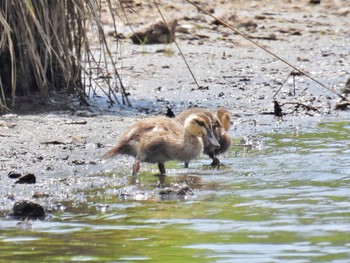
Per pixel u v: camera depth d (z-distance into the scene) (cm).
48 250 860
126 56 2109
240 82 1919
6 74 1596
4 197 1069
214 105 1694
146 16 2512
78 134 1402
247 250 848
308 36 2525
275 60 2181
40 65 1539
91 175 1187
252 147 1359
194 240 884
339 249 845
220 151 1312
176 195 1074
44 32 1539
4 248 868
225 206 1019
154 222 955
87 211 1009
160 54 2172
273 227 925
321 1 3025
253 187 1110
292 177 1159
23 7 1493
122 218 974
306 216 966
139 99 1712
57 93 1639
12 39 1580
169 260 822
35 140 1356
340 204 1015
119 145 1226
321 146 1349
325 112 1642
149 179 1174
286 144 1370
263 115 1617
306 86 1888
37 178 1162
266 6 2948
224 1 2936
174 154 1203
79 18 1578
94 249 862
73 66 1608
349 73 2023
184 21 2575
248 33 2520
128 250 856
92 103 1630
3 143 1331
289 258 820
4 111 1532
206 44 2345
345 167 1209
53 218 980
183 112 1385
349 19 2791
